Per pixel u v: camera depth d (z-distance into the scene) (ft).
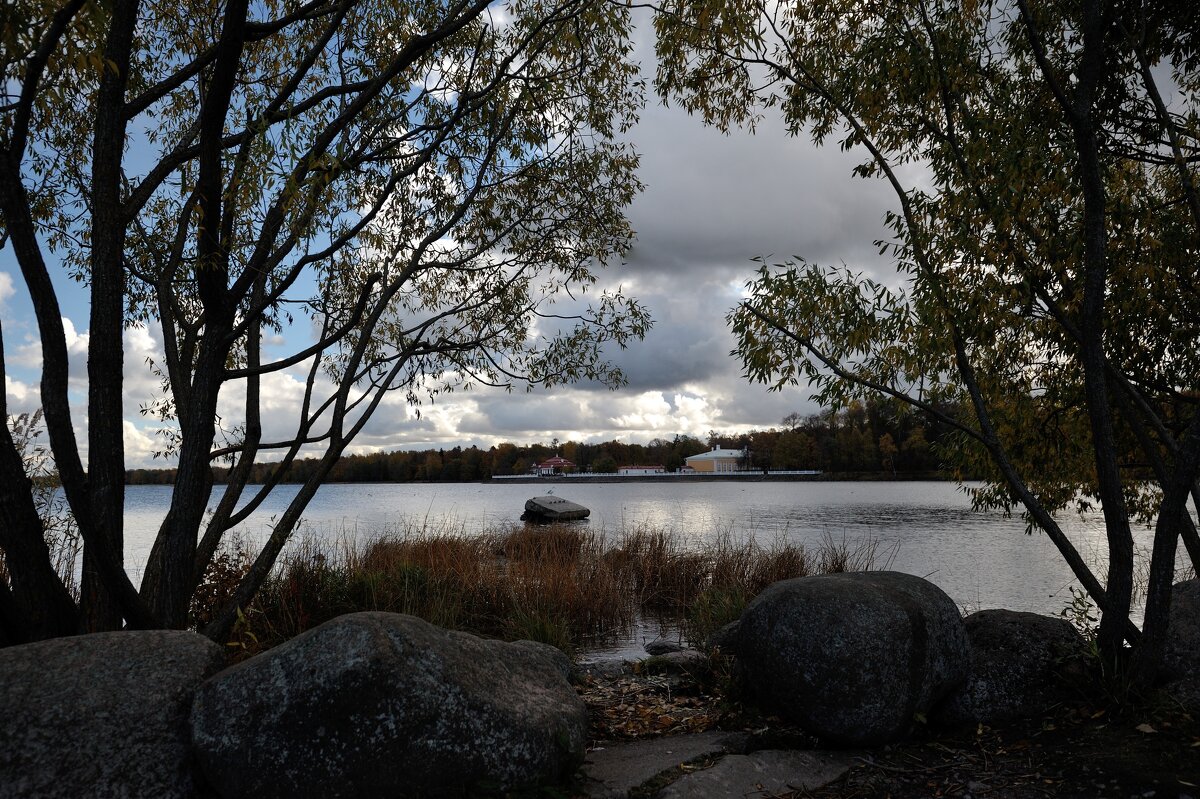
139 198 16.93
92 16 12.52
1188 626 16.96
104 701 11.34
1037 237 18.74
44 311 14.11
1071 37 21.89
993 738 15.39
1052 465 23.34
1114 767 13.26
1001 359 21.81
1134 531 79.00
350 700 11.14
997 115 20.04
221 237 17.37
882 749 15.20
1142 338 21.76
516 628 29.76
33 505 15.05
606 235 25.50
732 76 24.54
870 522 100.63
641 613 37.99
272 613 28.91
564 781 13.05
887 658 15.01
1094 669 16.61
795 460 372.38
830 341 18.95
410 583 33.35
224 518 19.66
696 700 19.40
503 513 126.93
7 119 16.83
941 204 19.47
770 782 13.62
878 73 20.26
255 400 21.39
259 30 15.97
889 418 20.45
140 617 15.74
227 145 18.52
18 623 14.82
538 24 20.15
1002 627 18.01
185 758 11.47
